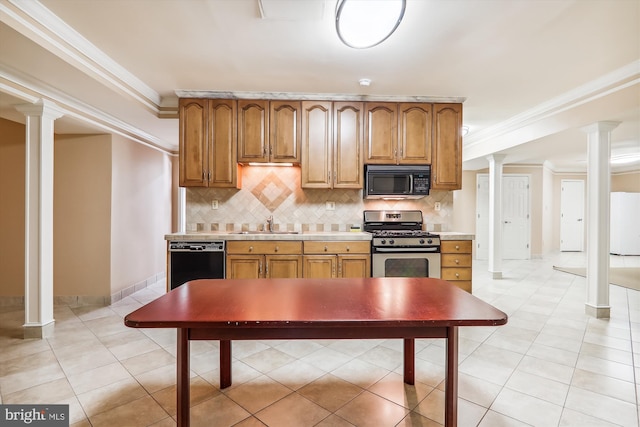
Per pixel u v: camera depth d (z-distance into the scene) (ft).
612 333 9.77
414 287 6.04
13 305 12.51
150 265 16.16
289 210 12.59
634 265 21.43
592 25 7.16
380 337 4.71
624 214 26.16
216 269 10.67
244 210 12.55
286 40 7.84
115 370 7.56
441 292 5.68
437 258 10.95
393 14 5.99
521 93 11.19
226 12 6.75
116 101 10.05
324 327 4.58
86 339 9.36
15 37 6.33
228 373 6.84
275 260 10.77
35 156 9.29
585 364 7.84
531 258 23.77
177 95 11.28
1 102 8.89
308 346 9.01
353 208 12.69
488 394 6.59
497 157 16.89
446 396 5.03
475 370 7.55
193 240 10.67
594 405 6.22
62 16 6.85
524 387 6.84
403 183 11.53
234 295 5.45
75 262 12.85
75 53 7.66
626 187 26.78
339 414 5.98
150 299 13.61
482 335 9.64
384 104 11.57
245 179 12.55
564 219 27.27
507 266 20.83
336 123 11.50
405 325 4.28
